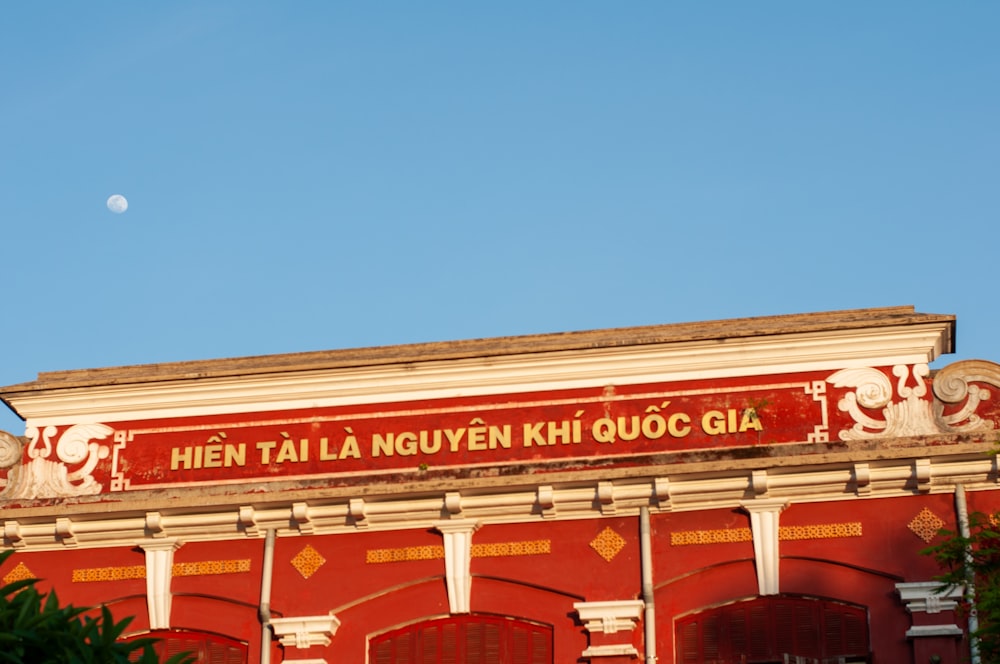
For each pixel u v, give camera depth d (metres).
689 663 22.25
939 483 22.36
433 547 23.39
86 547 24.28
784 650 22.14
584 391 24.12
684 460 23.14
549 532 23.22
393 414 24.52
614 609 22.45
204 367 25.64
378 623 23.19
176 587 23.83
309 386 24.94
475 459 23.98
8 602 15.31
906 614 21.94
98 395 25.39
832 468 22.53
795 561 22.48
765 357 23.80
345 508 23.58
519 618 22.92
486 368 24.48
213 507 23.73
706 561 22.64
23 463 25.14
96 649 15.32
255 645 23.34
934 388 23.08
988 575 20.19
